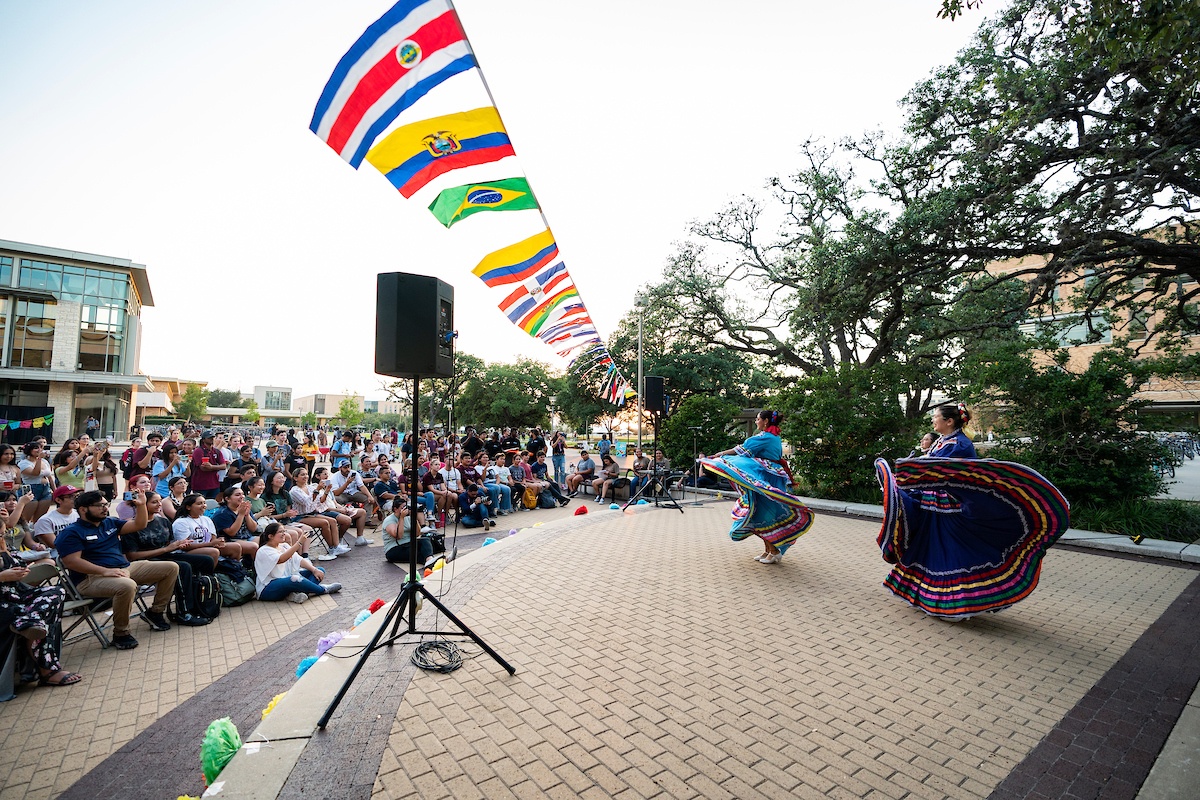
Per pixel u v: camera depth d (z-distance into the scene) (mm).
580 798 2438
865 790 2531
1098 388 8898
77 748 3506
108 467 10539
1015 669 3832
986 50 11078
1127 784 2605
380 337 3637
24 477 8570
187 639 5344
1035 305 12773
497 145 4688
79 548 5070
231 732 2854
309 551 8336
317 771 2592
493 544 7598
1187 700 3416
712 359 26516
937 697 3424
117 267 34094
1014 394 9797
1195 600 5398
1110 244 10844
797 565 6566
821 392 12242
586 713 3166
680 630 4480
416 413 3768
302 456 18938
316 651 5012
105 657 4910
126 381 33125
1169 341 14023
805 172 18078
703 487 14086
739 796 2471
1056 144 10836
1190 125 8789
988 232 11727
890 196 13789
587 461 15602
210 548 6145
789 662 3896
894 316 15164
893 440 11609
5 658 4148
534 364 47281
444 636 4254
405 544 8211
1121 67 8531
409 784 2510
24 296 31172
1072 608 5141
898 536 5000
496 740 2877
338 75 3945
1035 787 2580
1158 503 8906
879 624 4652
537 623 4621
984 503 4656
